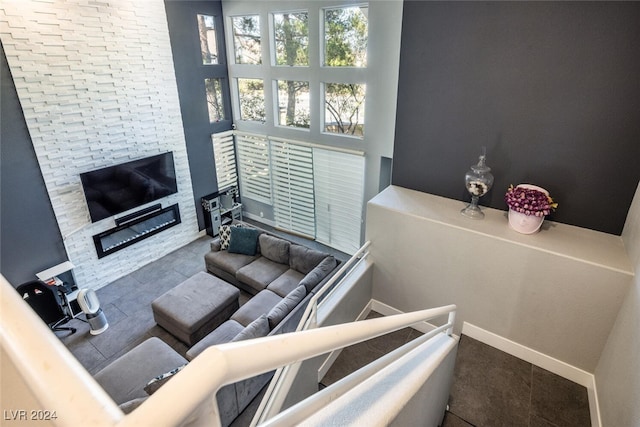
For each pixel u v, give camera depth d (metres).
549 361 3.14
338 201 6.87
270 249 5.76
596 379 2.85
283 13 6.10
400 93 3.73
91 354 4.53
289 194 7.48
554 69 2.89
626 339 2.40
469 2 3.07
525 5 2.86
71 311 5.00
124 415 0.36
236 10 6.52
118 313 5.18
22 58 4.32
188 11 6.10
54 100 4.68
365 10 5.33
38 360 0.40
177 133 6.39
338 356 3.48
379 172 6.08
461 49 3.24
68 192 5.04
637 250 2.53
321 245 7.43
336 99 6.17
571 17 2.72
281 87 6.77
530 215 2.97
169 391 0.38
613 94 2.74
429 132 3.69
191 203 6.95
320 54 5.93
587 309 2.81
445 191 3.81
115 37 5.15
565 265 2.79
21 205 4.63
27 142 4.55
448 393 2.69
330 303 3.30
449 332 2.34
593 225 3.12
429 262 3.51
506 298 3.18
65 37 4.63
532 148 3.19
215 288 4.96
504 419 2.79
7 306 0.47
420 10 3.32
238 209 7.99
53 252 5.04
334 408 0.84
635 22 2.53
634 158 2.80
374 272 3.92
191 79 6.44
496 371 3.18
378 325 0.98
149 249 6.33
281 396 2.38
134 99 5.59
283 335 0.60
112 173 5.37
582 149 2.97
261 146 7.39
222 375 0.42
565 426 2.73
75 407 0.35
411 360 1.44
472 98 3.34
